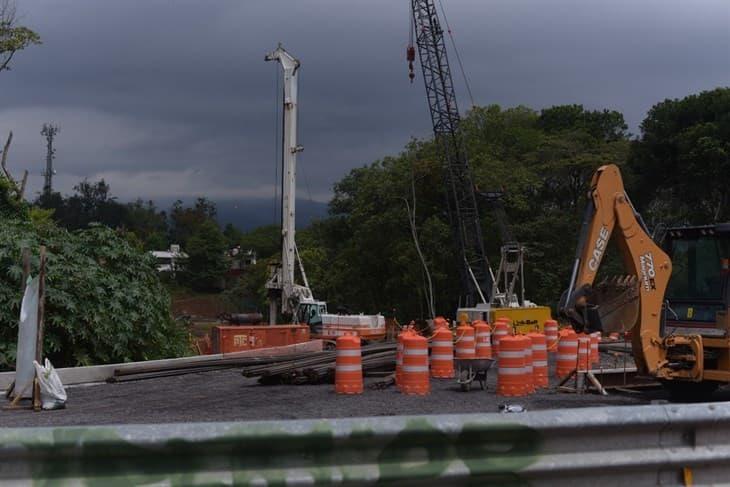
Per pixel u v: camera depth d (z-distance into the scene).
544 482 4.40
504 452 4.33
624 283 13.62
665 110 58.22
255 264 96.75
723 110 55.62
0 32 32.25
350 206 75.31
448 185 57.72
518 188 60.31
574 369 16.69
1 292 18.16
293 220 39.50
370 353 19.64
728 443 4.82
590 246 13.32
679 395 14.68
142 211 144.25
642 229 13.66
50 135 110.75
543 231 59.12
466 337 18.16
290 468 4.03
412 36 56.34
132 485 3.85
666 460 4.60
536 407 13.56
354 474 4.08
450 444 4.26
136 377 18.59
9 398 14.17
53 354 19.11
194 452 3.93
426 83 56.38
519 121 74.88
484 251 56.16
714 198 57.03
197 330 61.28
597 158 62.06
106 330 19.64
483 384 15.98
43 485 3.80
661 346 13.66
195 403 14.41
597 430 4.46
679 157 56.06
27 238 19.53
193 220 147.38
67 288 19.16
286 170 39.16
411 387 15.28
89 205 120.38
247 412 13.06
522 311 35.44
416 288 58.56
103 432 3.84
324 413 12.84
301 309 40.19
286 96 38.97
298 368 17.39
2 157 27.34
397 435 4.14
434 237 57.41
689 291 14.05
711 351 13.61
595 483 4.51
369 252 61.28
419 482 4.18
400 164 61.12
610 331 13.52
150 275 22.56
